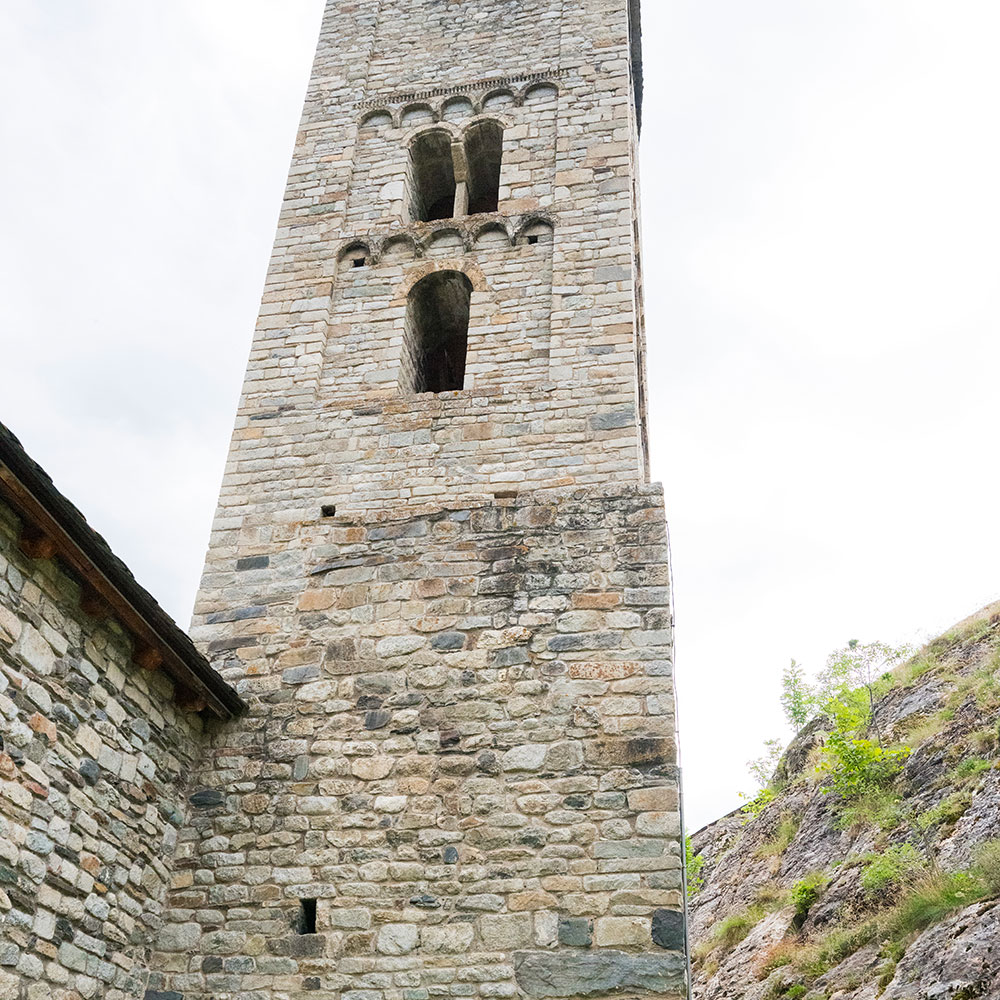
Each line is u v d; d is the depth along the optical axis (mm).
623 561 9883
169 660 8711
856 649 29969
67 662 7719
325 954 8180
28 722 7180
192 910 8633
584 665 9281
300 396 12375
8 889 6770
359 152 15289
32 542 7297
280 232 14289
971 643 23906
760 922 19047
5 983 6660
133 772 8445
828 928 16266
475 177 15844
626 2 16422
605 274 12609
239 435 12172
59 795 7422
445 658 9625
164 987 8258
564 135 14453
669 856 8078
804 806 23422
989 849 13734
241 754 9469
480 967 7863
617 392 11539
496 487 11062
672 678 9055
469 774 8883
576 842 8312
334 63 16688
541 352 12148
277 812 9047
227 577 10805
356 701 9570
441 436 11641
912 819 17344
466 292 13617
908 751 19984
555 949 7828
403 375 12742
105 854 7930
